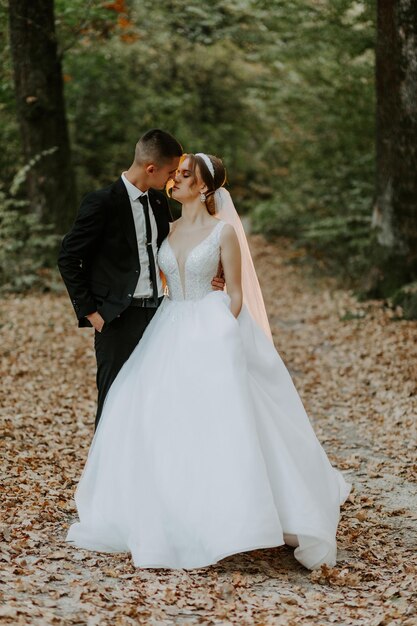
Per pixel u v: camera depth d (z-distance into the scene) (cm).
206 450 378
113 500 396
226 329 397
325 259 1370
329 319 1001
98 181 1570
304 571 386
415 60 911
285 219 1548
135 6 1460
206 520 368
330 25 1218
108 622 305
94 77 1609
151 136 416
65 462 515
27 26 1091
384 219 1001
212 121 1972
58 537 402
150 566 368
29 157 1153
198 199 421
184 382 393
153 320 426
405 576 376
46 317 948
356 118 1348
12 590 325
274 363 413
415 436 604
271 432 388
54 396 674
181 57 1855
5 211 1136
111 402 416
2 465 494
